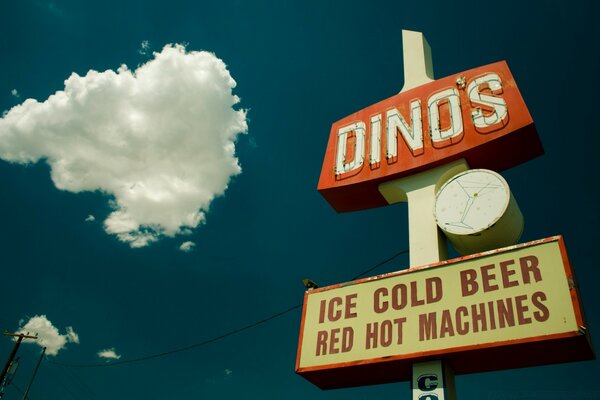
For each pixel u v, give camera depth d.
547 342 7.76
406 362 8.99
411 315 9.34
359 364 9.29
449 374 8.86
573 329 7.57
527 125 10.48
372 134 13.22
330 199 13.25
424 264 10.27
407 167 11.91
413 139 12.32
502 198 9.88
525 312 8.16
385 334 9.39
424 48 14.63
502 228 9.75
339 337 9.88
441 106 12.35
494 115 11.23
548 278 8.27
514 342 7.96
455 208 10.44
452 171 11.41
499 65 11.96
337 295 10.54
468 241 10.09
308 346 10.12
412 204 11.49
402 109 13.10
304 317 10.62
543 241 8.69
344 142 13.67
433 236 10.63
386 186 12.21
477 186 10.39
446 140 11.68
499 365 8.64
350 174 12.83
